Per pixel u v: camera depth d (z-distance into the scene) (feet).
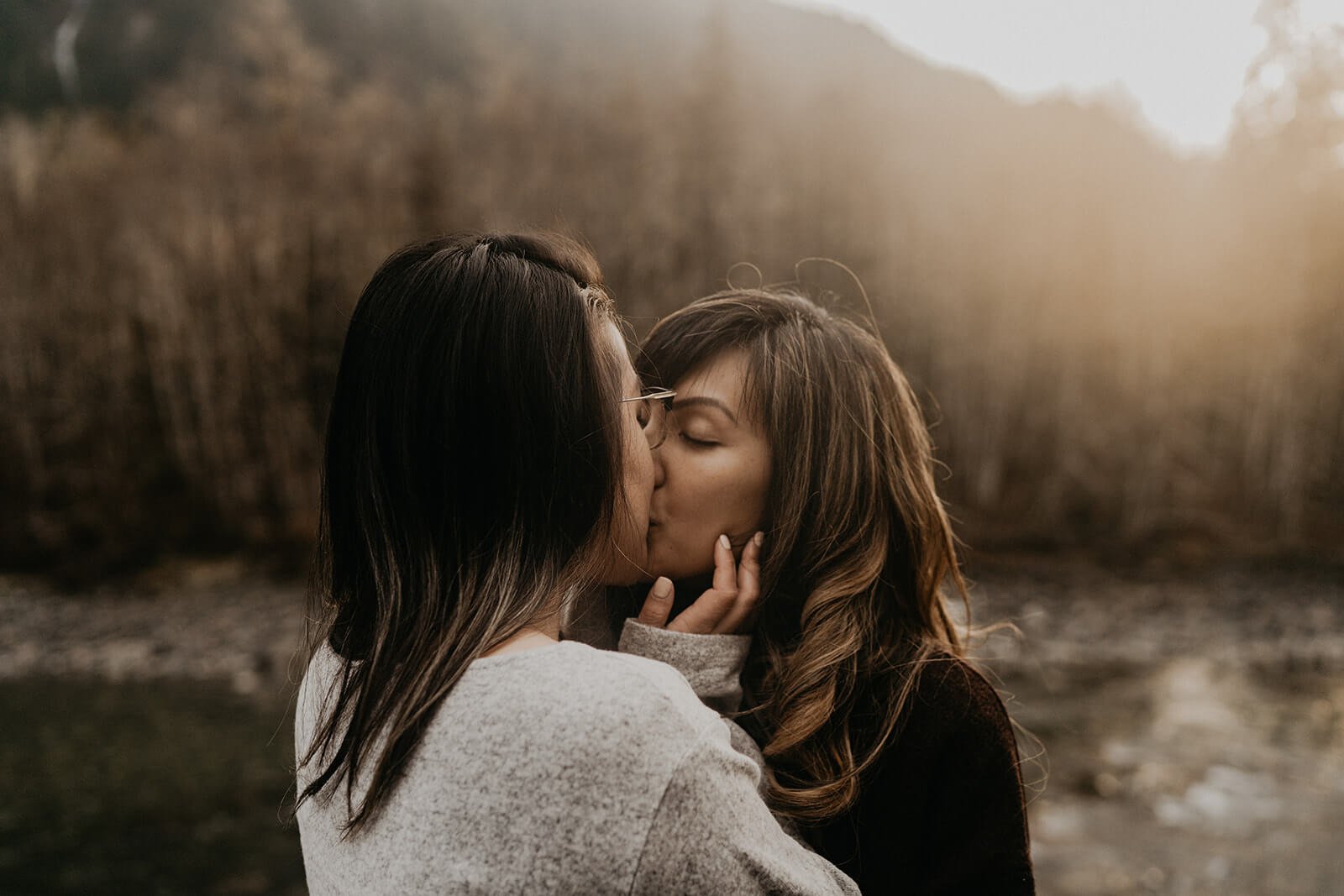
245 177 104.42
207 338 93.35
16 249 101.09
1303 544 93.71
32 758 32.27
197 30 226.58
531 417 2.94
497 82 118.01
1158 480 99.76
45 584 73.92
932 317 103.45
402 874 2.59
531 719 2.55
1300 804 26.99
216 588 71.46
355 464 3.10
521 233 3.45
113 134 132.57
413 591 2.94
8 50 216.33
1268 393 109.81
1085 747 32.63
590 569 3.33
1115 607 64.28
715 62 107.76
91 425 93.76
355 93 127.13
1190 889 21.30
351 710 3.02
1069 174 111.34
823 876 2.99
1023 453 104.73
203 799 27.91
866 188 105.91
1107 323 107.45
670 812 2.49
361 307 3.17
